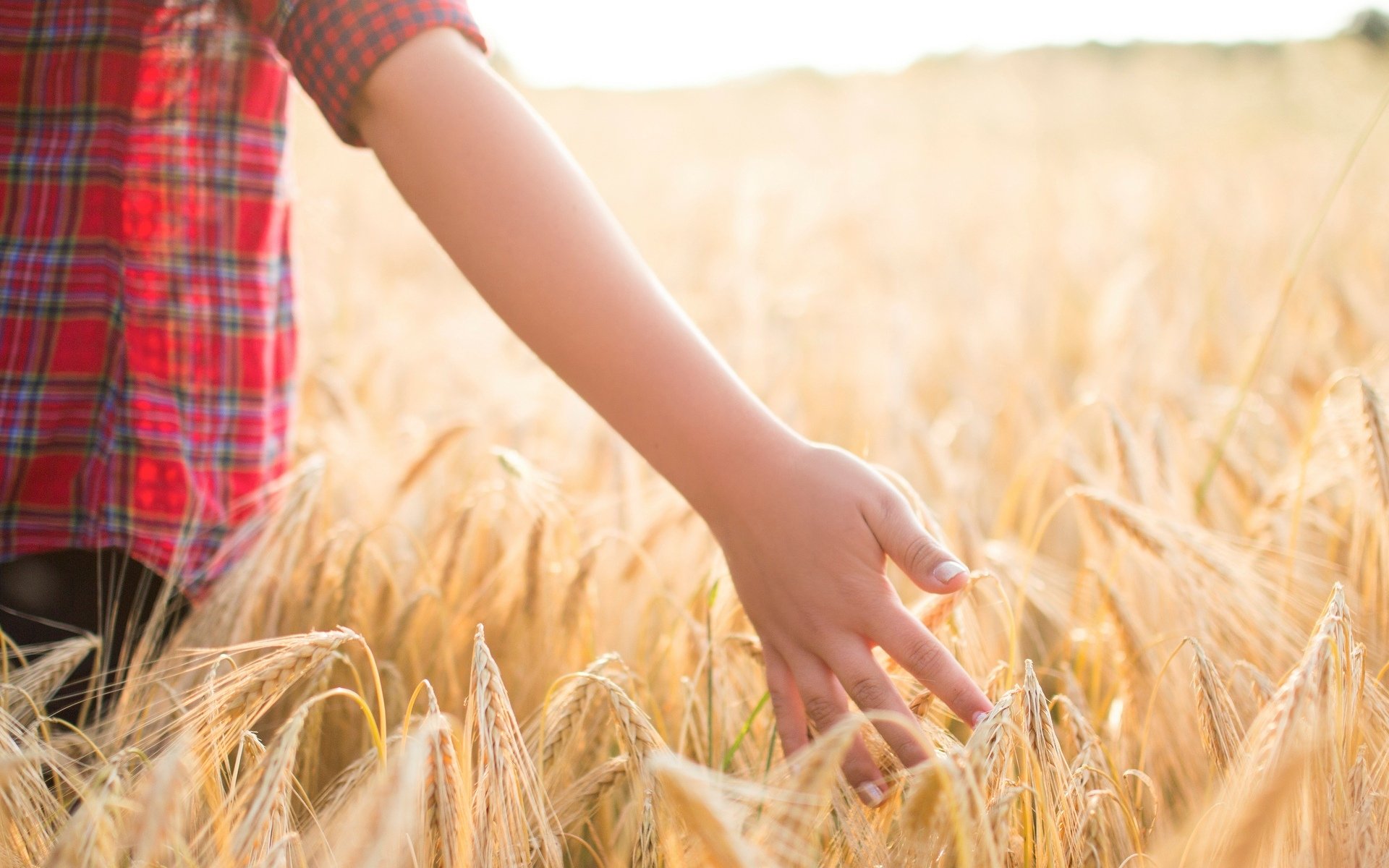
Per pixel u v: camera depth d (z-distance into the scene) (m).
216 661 0.93
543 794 0.94
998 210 5.76
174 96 1.07
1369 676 1.02
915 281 4.14
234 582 1.11
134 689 1.05
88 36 1.05
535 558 1.20
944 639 1.07
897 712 0.93
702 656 1.14
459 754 0.94
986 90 11.49
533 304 0.95
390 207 5.02
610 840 1.04
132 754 0.93
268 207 1.12
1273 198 4.58
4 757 0.89
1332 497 1.36
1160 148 8.56
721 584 1.13
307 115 5.39
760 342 2.54
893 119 10.40
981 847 0.89
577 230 0.95
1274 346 2.26
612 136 9.28
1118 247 4.21
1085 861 0.99
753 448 0.95
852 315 3.21
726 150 9.12
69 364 1.05
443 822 0.88
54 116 1.05
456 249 0.96
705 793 0.82
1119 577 1.25
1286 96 9.71
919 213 5.59
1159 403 1.97
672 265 4.17
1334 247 3.52
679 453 0.96
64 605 1.09
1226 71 12.48
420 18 0.95
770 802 0.87
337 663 1.14
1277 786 0.84
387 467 1.48
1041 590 1.28
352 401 1.75
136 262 1.07
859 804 0.94
